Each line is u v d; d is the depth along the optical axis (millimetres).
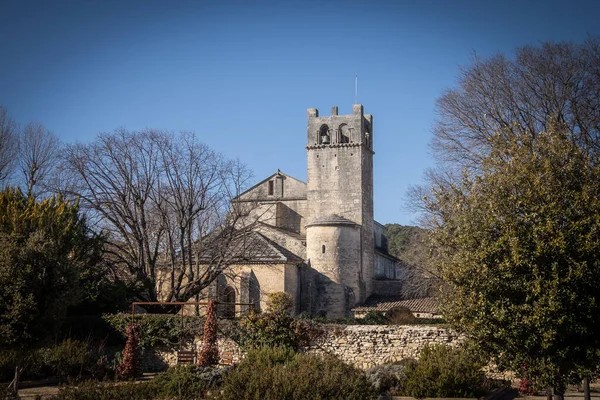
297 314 54625
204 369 22672
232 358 32156
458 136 39344
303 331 31688
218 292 50656
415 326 30297
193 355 31719
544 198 18156
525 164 18688
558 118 34750
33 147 50094
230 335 32750
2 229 29016
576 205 17734
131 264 41406
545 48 36375
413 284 53031
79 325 34344
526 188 18391
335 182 63688
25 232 29047
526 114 36844
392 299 58750
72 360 27891
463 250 19250
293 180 66562
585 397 18797
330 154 64312
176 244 45969
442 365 23641
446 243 20438
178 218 42219
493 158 20359
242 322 32812
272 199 66250
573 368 17750
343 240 57719
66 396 18938
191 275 41625
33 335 27062
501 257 18203
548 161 18391
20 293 26406
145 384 20734
